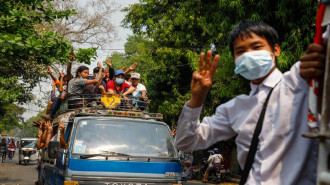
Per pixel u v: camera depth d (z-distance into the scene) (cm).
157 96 2414
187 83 2295
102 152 665
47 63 981
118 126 708
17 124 6081
